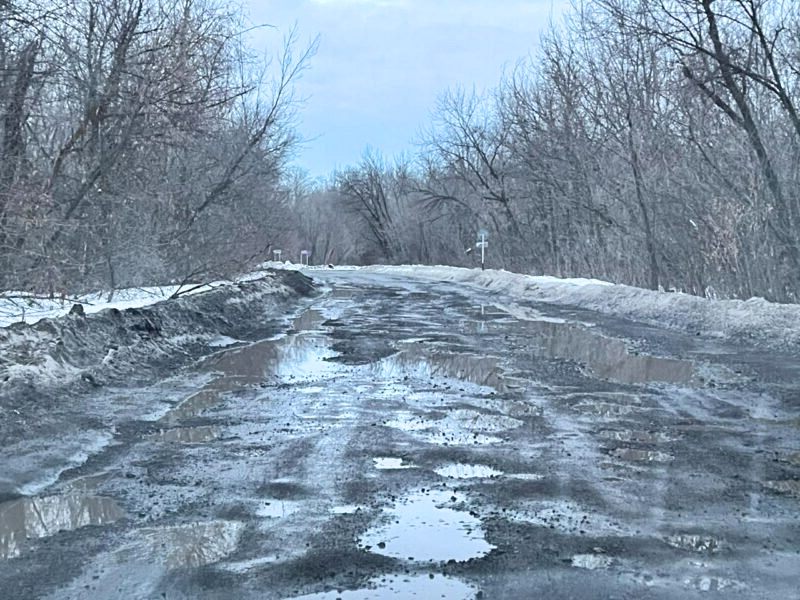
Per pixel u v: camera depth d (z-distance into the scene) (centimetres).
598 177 3023
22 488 624
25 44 1335
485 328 1883
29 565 470
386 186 8050
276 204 3269
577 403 966
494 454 722
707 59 2011
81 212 1574
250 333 1783
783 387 1063
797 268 1892
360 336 1717
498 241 4978
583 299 2592
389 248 8012
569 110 3188
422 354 1420
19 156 1288
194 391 1056
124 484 635
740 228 1991
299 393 1037
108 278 1702
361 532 521
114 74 1566
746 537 515
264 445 759
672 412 914
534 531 523
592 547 496
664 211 2431
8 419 816
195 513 563
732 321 1694
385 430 819
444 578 448
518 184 4453
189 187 2116
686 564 470
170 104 1645
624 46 2659
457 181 5638
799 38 1944
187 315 1647
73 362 1073
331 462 696
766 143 1961
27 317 1191
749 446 756
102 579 448
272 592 430
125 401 971
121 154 1647
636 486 627
